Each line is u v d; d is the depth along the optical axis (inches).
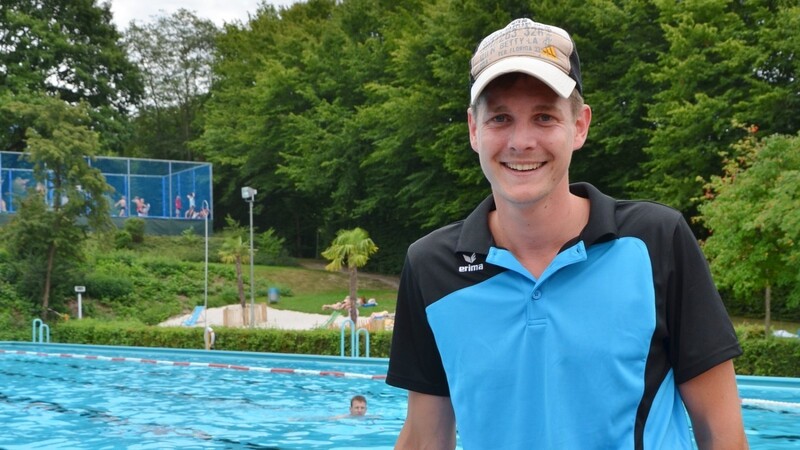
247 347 873.5
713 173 1055.6
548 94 72.1
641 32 1189.1
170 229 1775.3
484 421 75.8
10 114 1866.4
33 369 729.6
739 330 637.9
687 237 75.0
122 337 1002.1
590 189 78.7
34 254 1253.1
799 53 968.9
